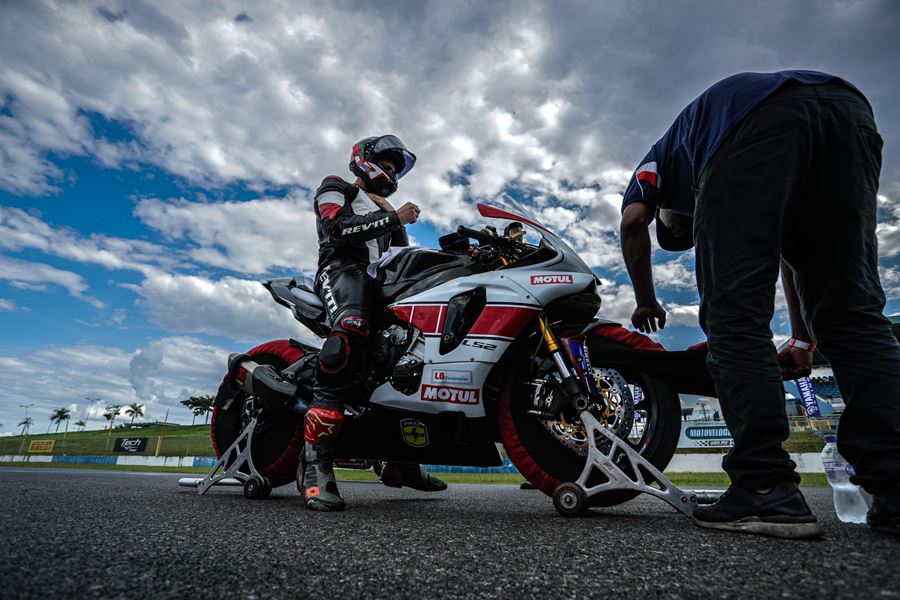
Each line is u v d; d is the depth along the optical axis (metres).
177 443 43.78
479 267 2.13
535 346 2.01
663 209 1.92
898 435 1.25
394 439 2.15
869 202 1.38
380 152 2.56
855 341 1.36
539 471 1.93
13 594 0.70
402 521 1.54
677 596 0.74
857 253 1.37
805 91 1.39
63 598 0.69
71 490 2.66
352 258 2.35
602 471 1.74
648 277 1.86
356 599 0.73
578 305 1.97
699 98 1.61
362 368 2.13
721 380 1.37
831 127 1.37
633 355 1.90
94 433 123.19
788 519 1.19
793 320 1.85
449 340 1.96
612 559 0.98
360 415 2.16
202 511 1.73
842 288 1.38
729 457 1.34
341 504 1.91
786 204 1.36
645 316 1.93
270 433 2.51
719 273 1.40
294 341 2.63
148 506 1.85
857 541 1.13
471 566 0.92
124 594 0.72
